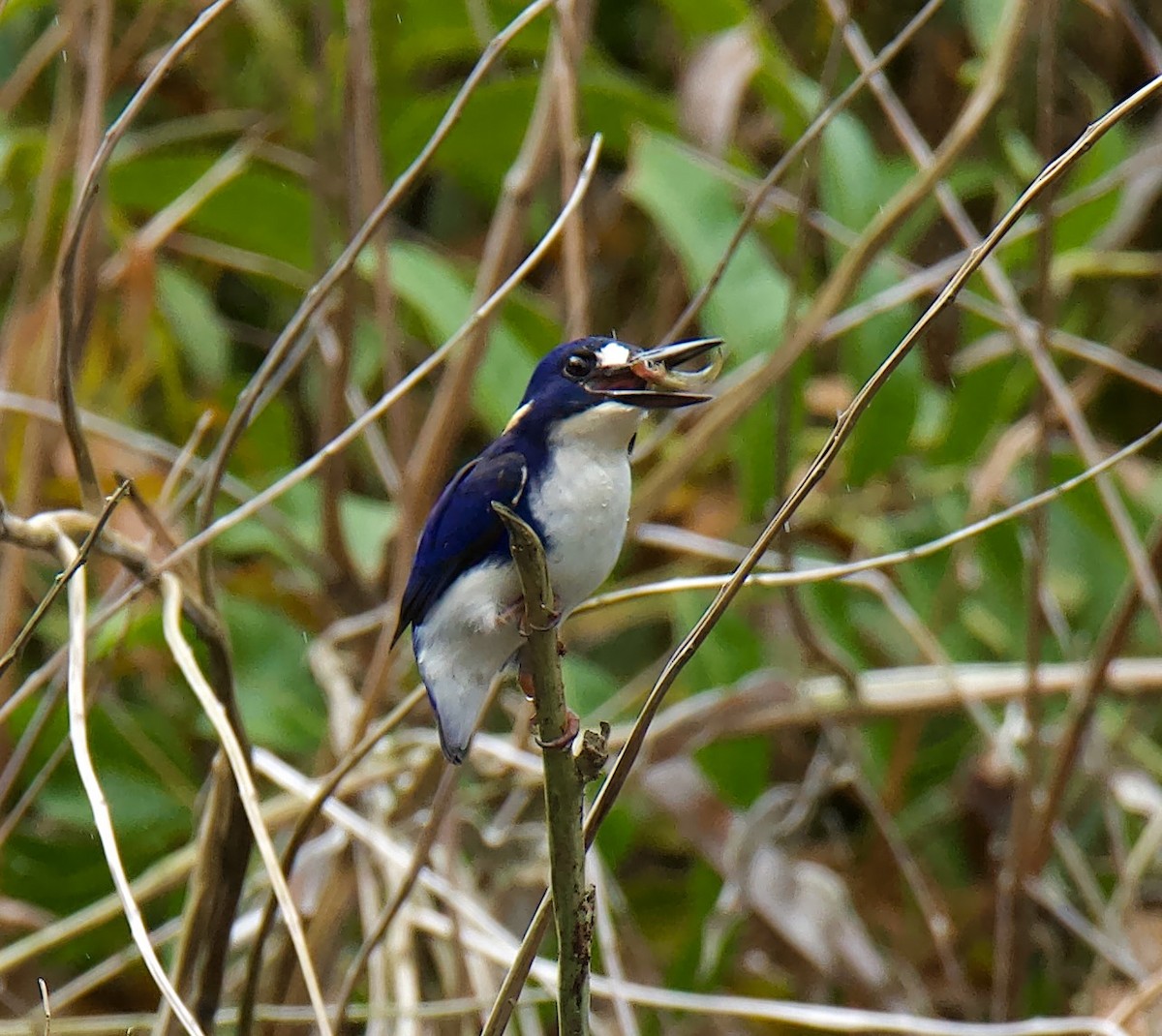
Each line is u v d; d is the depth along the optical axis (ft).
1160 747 36.37
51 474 32.96
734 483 37.11
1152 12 39.11
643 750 30.09
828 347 40.19
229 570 35.63
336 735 28.22
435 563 18.83
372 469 38.34
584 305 27.37
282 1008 23.98
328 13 31.09
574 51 27.84
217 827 21.26
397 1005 24.17
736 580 15.57
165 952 31.96
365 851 26.16
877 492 34.99
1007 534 35.78
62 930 26.48
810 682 30.94
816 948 29.01
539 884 29.45
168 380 35.83
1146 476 37.55
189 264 40.29
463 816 28.78
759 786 32.83
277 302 40.65
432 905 26.86
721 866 29.58
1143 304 40.60
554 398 18.71
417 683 31.99
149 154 40.91
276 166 39.55
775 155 41.06
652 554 37.11
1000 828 30.96
